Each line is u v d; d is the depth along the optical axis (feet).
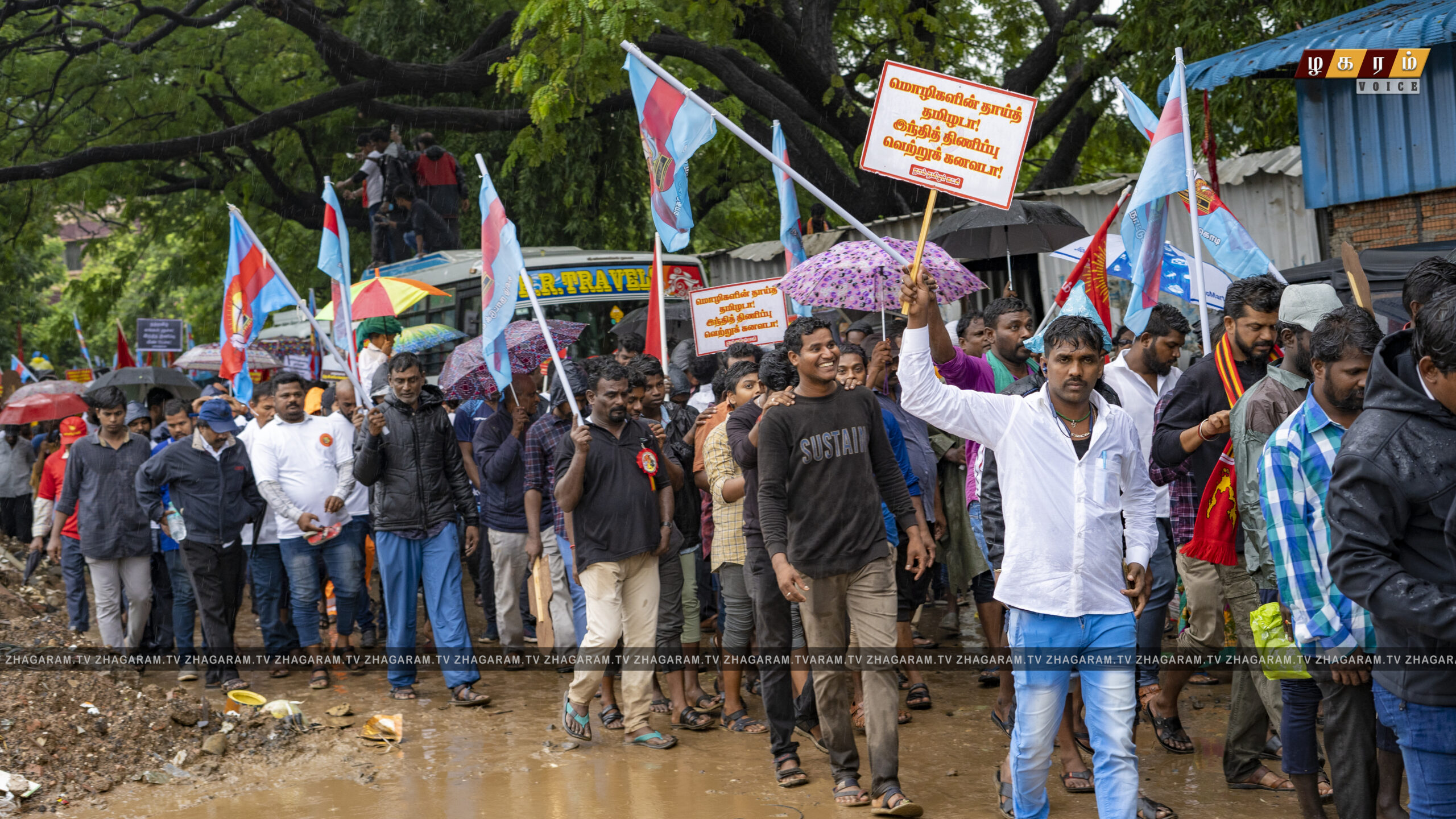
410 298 49.44
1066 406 17.37
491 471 31.65
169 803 22.79
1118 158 93.15
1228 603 20.81
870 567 20.49
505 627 32.60
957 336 30.09
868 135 19.65
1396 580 12.80
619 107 78.33
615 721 27.17
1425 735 13.61
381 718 26.37
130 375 52.19
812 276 25.13
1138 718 24.88
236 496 32.63
